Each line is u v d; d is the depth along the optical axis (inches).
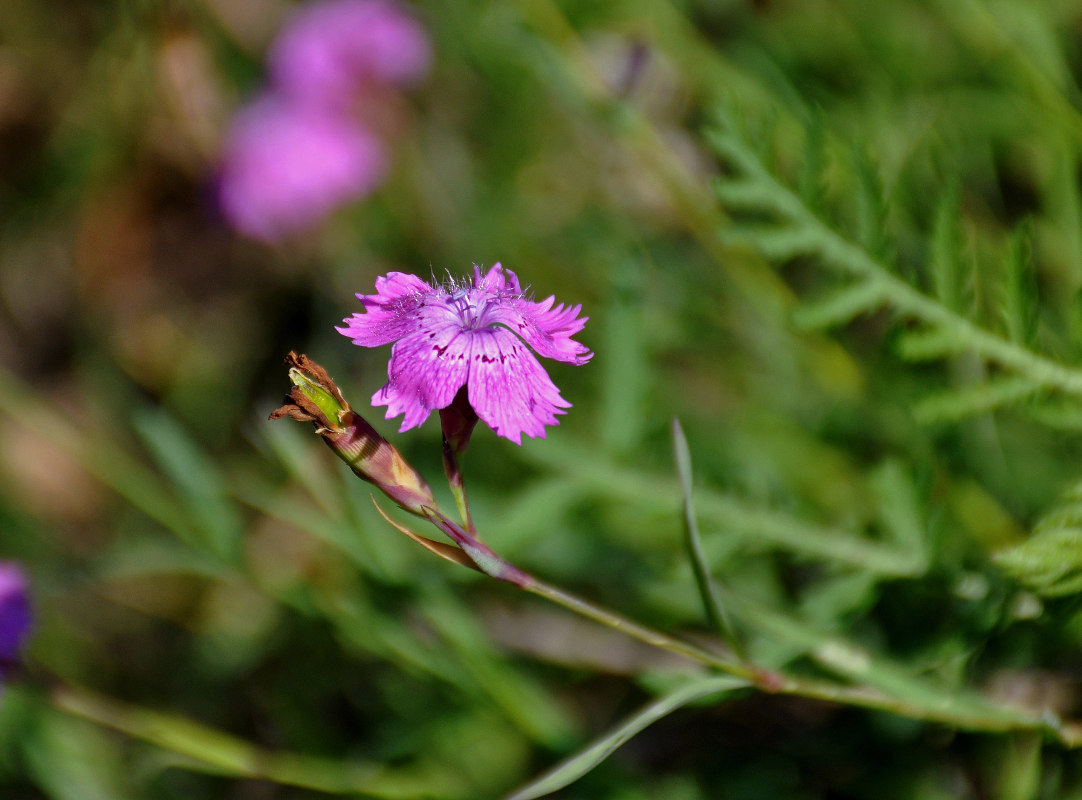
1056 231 16.4
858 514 15.6
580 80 16.8
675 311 17.4
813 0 18.1
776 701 16.1
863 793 15.4
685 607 15.5
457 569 15.9
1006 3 16.9
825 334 15.1
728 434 16.8
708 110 15.8
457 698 15.9
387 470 13.7
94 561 16.8
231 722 17.4
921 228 16.7
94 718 15.4
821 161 14.9
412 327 13.8
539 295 19.1
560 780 13.7
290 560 17.8
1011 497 16.0
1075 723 15.0
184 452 16.3
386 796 15.4
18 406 16.6
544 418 13.6
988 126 17.0
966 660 14.8
